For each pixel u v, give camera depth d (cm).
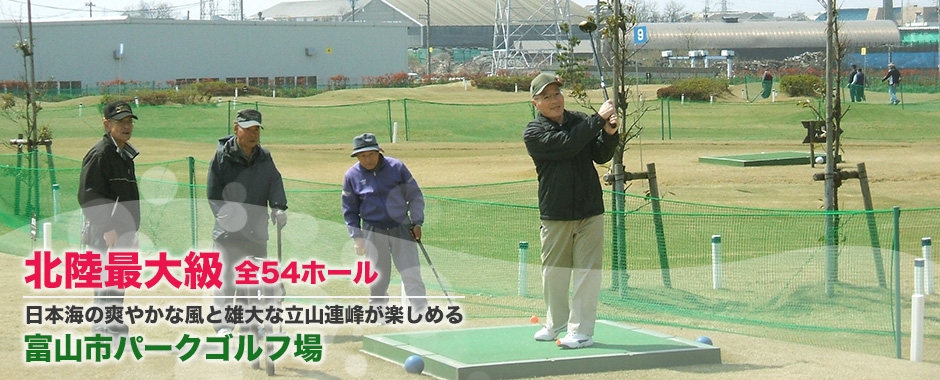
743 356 775
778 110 3909
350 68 6938
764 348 806
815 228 1359
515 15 10262
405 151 2847
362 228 888
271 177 789
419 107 4019
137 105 3869
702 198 1797
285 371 718
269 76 6562
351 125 3528
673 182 1989
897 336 820
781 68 7231
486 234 1367
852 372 723
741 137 3170
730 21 8750
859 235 1357
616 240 1059
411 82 6388
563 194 738
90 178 778
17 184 1549
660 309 969
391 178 880
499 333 805
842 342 856
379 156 880
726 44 8331
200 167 2191
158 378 694
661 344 761
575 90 1241
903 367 750
